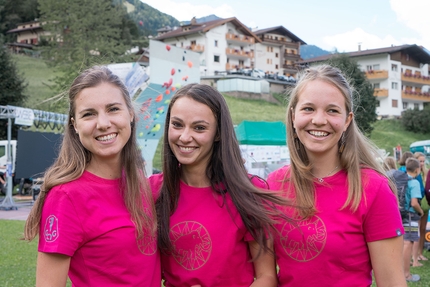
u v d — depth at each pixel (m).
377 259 2.13
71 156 2.11
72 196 1.98
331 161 2.28
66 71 30.03
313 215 2.18
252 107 42.75
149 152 11.92
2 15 73.06
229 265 2.31
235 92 45.97
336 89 2.23
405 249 5.94
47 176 2.06
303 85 2.29
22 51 55.97
